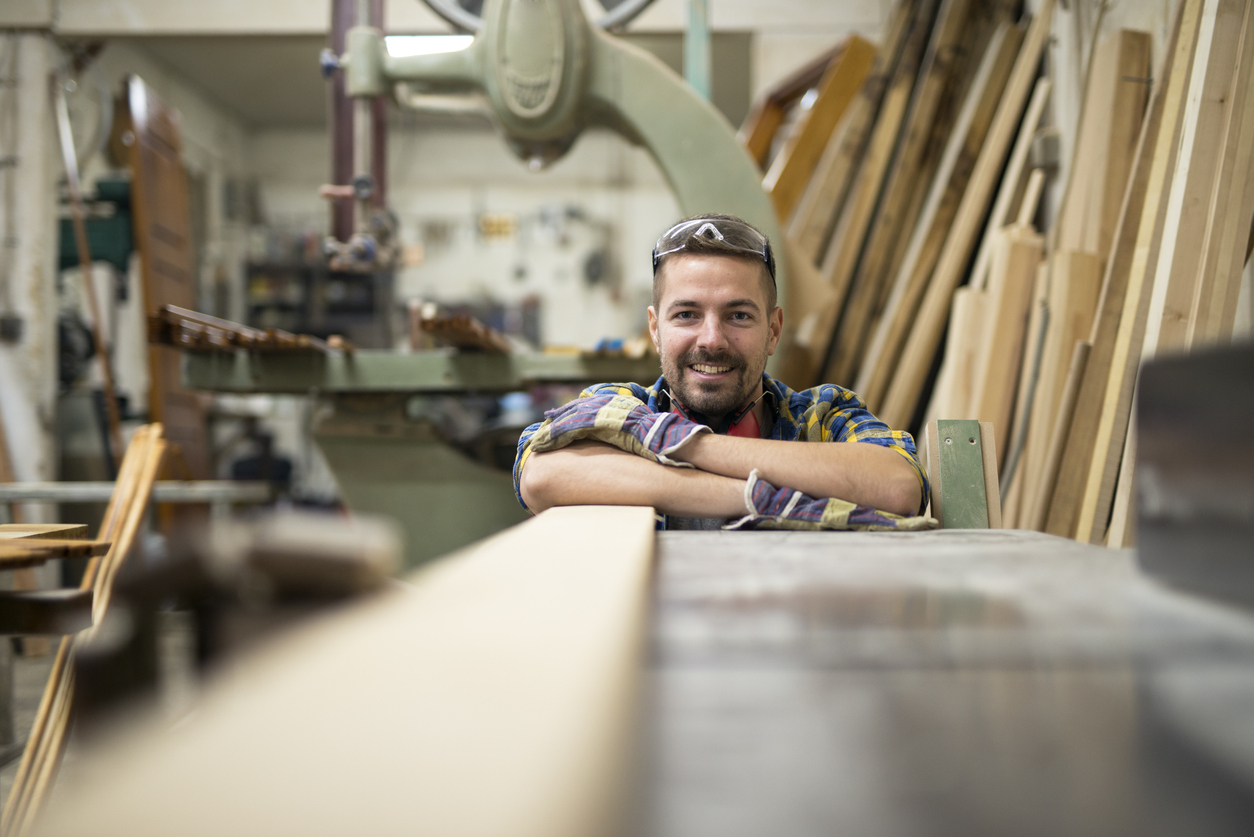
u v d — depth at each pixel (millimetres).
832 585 486
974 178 2727
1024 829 175
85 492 2904
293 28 4426
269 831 142
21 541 1144
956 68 3059
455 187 9234
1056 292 2135
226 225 8492
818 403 1292
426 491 3045
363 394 3020
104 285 5547
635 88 2590
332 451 3072
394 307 8977
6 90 4215
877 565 578
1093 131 2230
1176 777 204
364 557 195
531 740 189
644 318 9156
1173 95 1771
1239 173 1549
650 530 696
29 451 4062
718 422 1259
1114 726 241
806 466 1026
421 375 2885
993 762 213
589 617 327
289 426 8023
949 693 271
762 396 1303
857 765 211
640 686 277
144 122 3986
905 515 1034
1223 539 419
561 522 765
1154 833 175
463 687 230
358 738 188
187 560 193
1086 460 1821
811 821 178
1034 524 1853
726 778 201
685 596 449
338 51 2865
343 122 2865
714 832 169
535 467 1073
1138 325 1712
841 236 3064
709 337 1182
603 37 2590
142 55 7105
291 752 178
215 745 181
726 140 2609
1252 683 282
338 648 256
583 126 2734
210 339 2643
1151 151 1840
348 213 2867
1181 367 456
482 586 401
